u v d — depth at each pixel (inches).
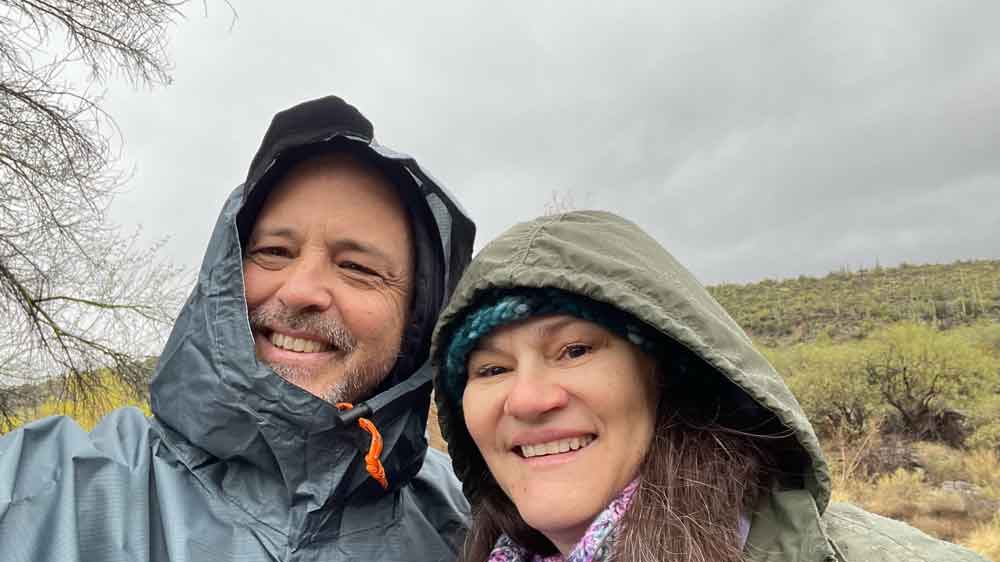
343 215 21.9
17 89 78.5
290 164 22.1
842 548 15.3
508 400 16.2
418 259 23.5
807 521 14.3
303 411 19.0
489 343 16.9
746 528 15.0
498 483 18.1
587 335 16.0
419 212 23.6
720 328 15.5
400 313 23.0
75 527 16.8
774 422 16.2
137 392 99.7
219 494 19.2
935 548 15.1
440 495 25.1
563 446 16.0
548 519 15.7
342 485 19.7
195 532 17.9
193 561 17.2
